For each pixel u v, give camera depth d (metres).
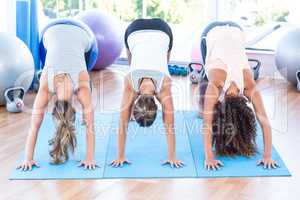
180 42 5.94
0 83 4.13
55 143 3.14
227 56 3.22
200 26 5.87
